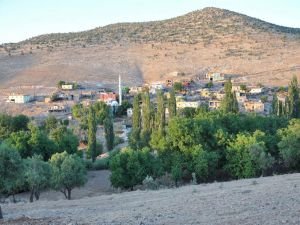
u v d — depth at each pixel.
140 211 26.31
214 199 28.55
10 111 169.75
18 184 48.56
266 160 59.78
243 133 68.56
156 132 81.44
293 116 100.69
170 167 63.44
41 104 179.12
